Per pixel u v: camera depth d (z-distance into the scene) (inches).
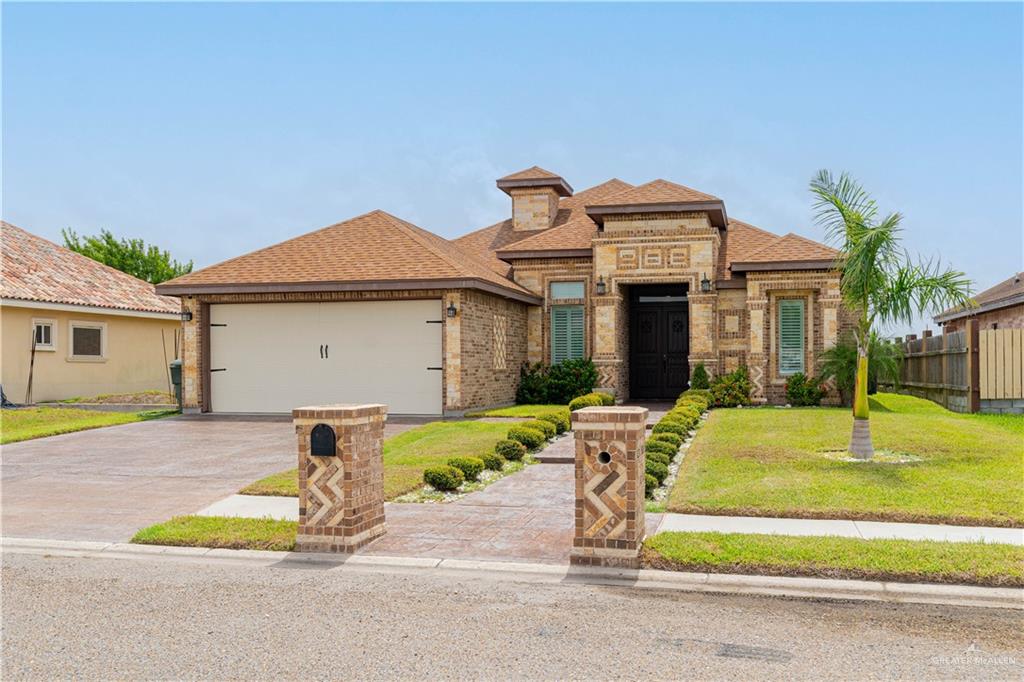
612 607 267.6
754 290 879.1
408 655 225.6
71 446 644.1
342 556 331.9
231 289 841.5
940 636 238.4
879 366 844.6
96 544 356.2
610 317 920.3
